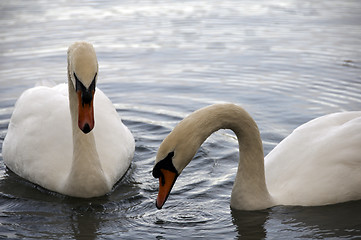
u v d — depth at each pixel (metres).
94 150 11.76
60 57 19.73
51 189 12.20
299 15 24.70
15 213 11.11
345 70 18.41
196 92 17.25
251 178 10.53
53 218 10.88
